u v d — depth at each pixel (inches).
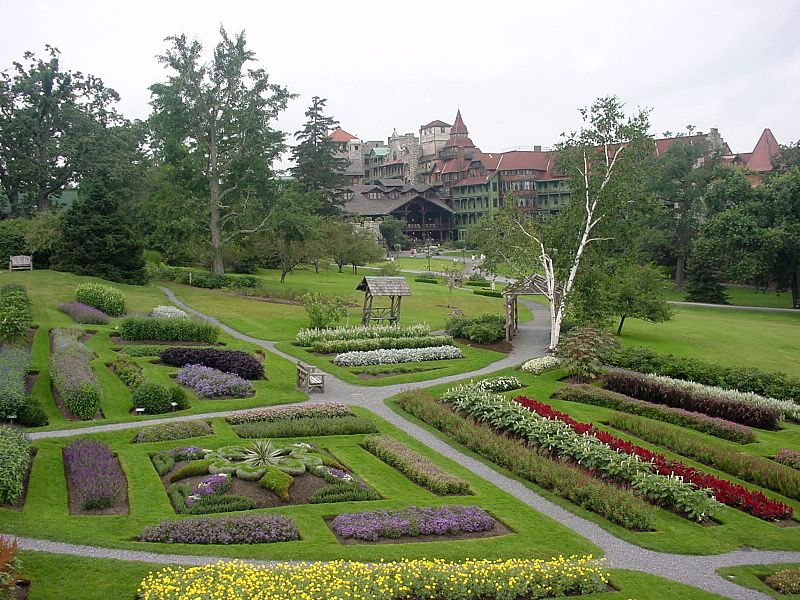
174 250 2586.1
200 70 2268.7
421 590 525.3
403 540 639.8
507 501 751.1
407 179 5634.8
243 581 502.3
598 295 1563.7
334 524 654.5
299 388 1212.5
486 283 2938.0
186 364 1232.2
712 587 586.9
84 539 582.6
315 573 526.6
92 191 2186.3
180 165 2306.8
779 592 583.8
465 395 1125.1
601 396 1205.7
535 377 1369.3
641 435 1034.7
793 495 830.5
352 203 4498.0
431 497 748.6
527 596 547.2
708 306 2815.0
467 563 574.6
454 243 4736.7
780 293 3093.0
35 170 2783.0
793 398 1258.6
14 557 481.4
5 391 900.6
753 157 4308.6
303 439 922.7
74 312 1556.3
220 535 605.0
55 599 486.0
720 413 1145.4
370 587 515.5
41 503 659.4
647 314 1811.0
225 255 2620.6
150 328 1417.3
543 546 640.4
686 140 3922.2
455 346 1608.0
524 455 866.8
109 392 1067.3
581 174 1601.9
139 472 757.3
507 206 1736.0
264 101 2338.8
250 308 1963.6
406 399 1130.0
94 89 3016.7
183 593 484.4
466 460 893.2
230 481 721.6
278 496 712.4
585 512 737.0
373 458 866.8
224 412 1033.5
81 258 2126.0
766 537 703.7
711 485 801.6
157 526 610.9
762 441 1037.2
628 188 1593.3
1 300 1365.7
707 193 2970.0
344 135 6048.2
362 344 1529.3
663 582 581.3
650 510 722.2
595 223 1551.4
